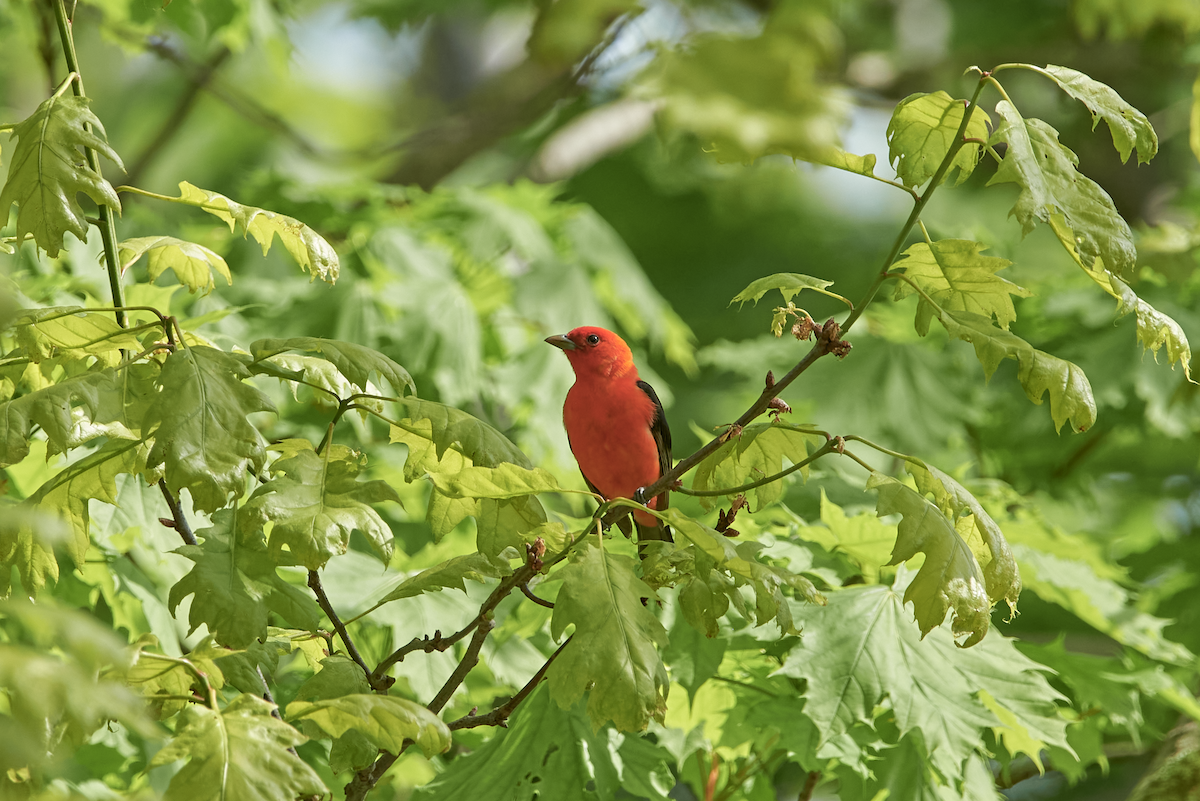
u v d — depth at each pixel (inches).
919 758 272.7
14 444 158.4
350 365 177.5
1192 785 326.3
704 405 866.8
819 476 360.2
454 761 286.7
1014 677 260.8
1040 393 174.1
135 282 356.5
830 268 963.3
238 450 157.2
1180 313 471.5
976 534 191.3
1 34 507.2
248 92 1139.9
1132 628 322.7
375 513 168.6
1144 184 824.9
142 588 306.8
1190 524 623.8
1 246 198.2
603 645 162.7
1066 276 535.8
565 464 461.1
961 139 174.4
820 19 59.9
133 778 307.7
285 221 208.2
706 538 173.2
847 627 262.5
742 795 332.8
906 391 498.0
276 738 144.7
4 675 89.4
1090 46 783.7
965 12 861.2
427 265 456.4
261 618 156.8
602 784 264.8
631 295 531.5
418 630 299.4
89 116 176.6
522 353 470.0
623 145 853.8
